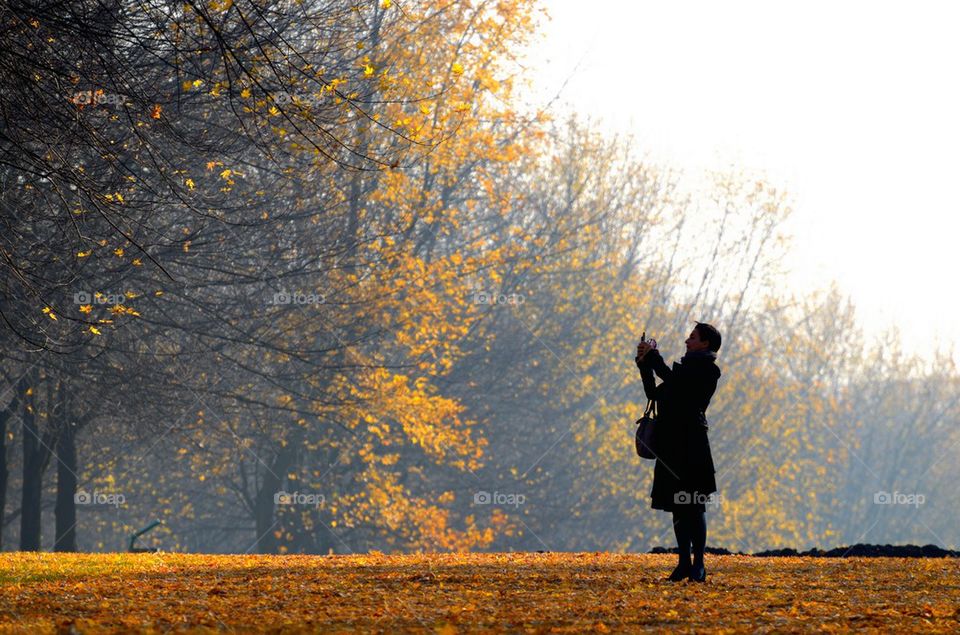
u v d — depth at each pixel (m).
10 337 78.06
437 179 116.12
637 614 26.12
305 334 101.50
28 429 107.31
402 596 29.92
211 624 24.25
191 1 46.06
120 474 147.00
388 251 99.19
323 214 96.06
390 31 89.94
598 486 162.38
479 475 158.75
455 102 96.19
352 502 141.25
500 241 140.25
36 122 50.34
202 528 161.38
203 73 52.16
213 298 93.69
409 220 101.44
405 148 58.91
